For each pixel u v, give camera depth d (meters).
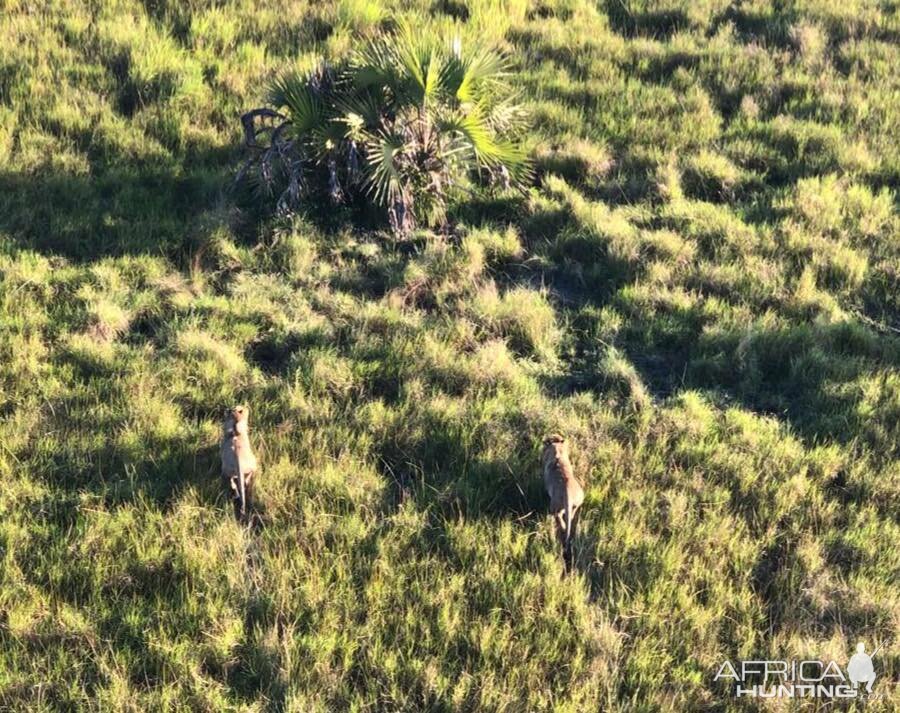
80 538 11.77
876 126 20.42
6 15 22.52
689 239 17.25
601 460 13.23
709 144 19.81
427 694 10.38
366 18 23.05
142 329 15.48
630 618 11.27
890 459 13.42
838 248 16.88
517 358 15.13
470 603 11.37
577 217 17.56
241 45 22.06
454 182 18.02
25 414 13.45
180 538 11.85
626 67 22.61
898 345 15.25
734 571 11.88
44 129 19.27
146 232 17.16
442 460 13.27
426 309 15.98
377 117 17.22
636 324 15.66
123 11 23.08
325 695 10.32
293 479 12.73
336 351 14.88
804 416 14.21
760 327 15.35
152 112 19.80
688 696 10.52
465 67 17.28
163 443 13.13
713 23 24.55
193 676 10.41
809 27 23.72
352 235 17.44
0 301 15.44
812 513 12.59
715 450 13.44
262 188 17.83
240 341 15.05
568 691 10.51
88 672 10.47
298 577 11.43
